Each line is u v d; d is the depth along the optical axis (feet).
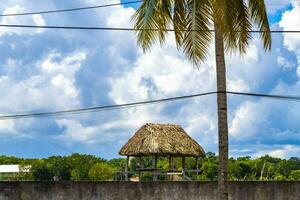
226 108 47.65
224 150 47.24
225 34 46.78
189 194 66.85
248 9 48.60
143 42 48.32
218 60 47.83
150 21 47.96
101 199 65.92
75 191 65.62
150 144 87.35
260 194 67.62
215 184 66.95
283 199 68.03
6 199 64.75
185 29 49.14
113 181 66.18
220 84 47.65
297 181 68.54
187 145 89.25
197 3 48.11
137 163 100.73
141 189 66.54
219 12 45.32
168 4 48.24
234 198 67.15
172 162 94.84
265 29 48.83
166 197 66.69
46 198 65.21
